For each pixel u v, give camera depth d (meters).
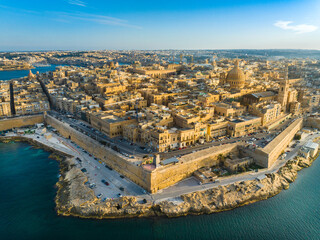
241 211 164.12
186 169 195.12
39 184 196.12
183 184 188.25
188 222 155.00
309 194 181.12
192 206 163.75
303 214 162.38
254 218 158.75
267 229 150.62
